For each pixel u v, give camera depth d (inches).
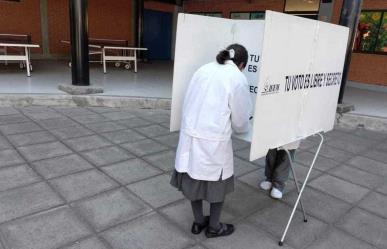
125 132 179.3
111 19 508.4
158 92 260.8
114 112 219.0
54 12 452.8
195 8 559.5
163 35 581.0
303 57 82.4
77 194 110.0
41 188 112.2
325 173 143.8
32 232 88.6
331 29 90.4
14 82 259.6
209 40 92.0
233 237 93.3
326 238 95.9
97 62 437.7
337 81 102.3
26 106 215.6
